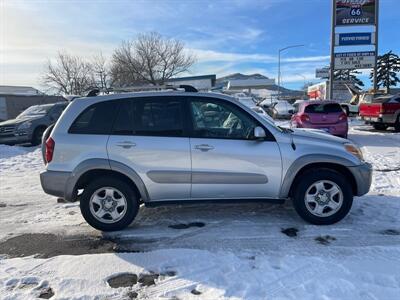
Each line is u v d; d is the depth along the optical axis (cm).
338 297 360
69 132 536
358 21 2331
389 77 7019
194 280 401
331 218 545
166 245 494
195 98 541
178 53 5250
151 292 381
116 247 493
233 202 546
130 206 539
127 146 527
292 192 554
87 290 388
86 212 537
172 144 530
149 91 552
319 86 4534
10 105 3869
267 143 534
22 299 373
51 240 525
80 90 5456
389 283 384
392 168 948
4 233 554
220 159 530
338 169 552
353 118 2920
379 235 511
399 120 1889
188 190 538
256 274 408
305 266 422
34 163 1162
